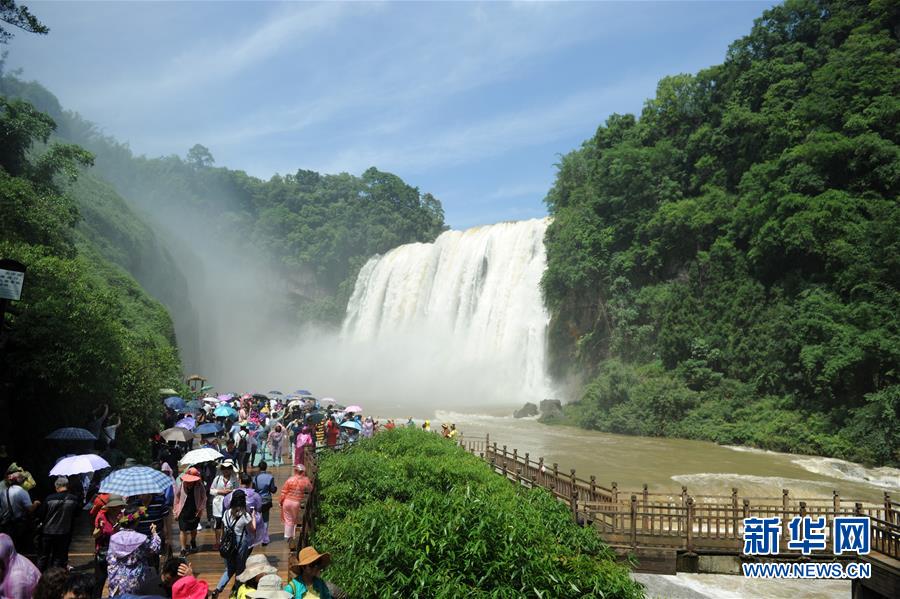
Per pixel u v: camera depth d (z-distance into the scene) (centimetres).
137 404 2297
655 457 3641
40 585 607
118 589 809
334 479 1559
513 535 862
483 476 1628
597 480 2920
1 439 1584
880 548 1533
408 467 1644
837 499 1706
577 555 999
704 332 5062
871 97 4706
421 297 8588
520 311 7038
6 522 986
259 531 1212
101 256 4547
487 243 7788
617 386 4944
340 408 5584
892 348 3678
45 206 3278
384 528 891
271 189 13362
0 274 1244
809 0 5691
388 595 796
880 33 4916
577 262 6188
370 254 11906
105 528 951
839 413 3866
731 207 5391
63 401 1828
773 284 4778
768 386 4469
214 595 1004
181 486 1253
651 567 1603
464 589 784
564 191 7262
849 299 4188
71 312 1886
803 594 1772
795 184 4697
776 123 5169
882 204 4234
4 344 1634
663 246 5756
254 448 2172
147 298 4456
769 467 3381
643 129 6631
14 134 3678
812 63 5466
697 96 6362
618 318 5738
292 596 687
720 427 4328
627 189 6197
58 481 1031
